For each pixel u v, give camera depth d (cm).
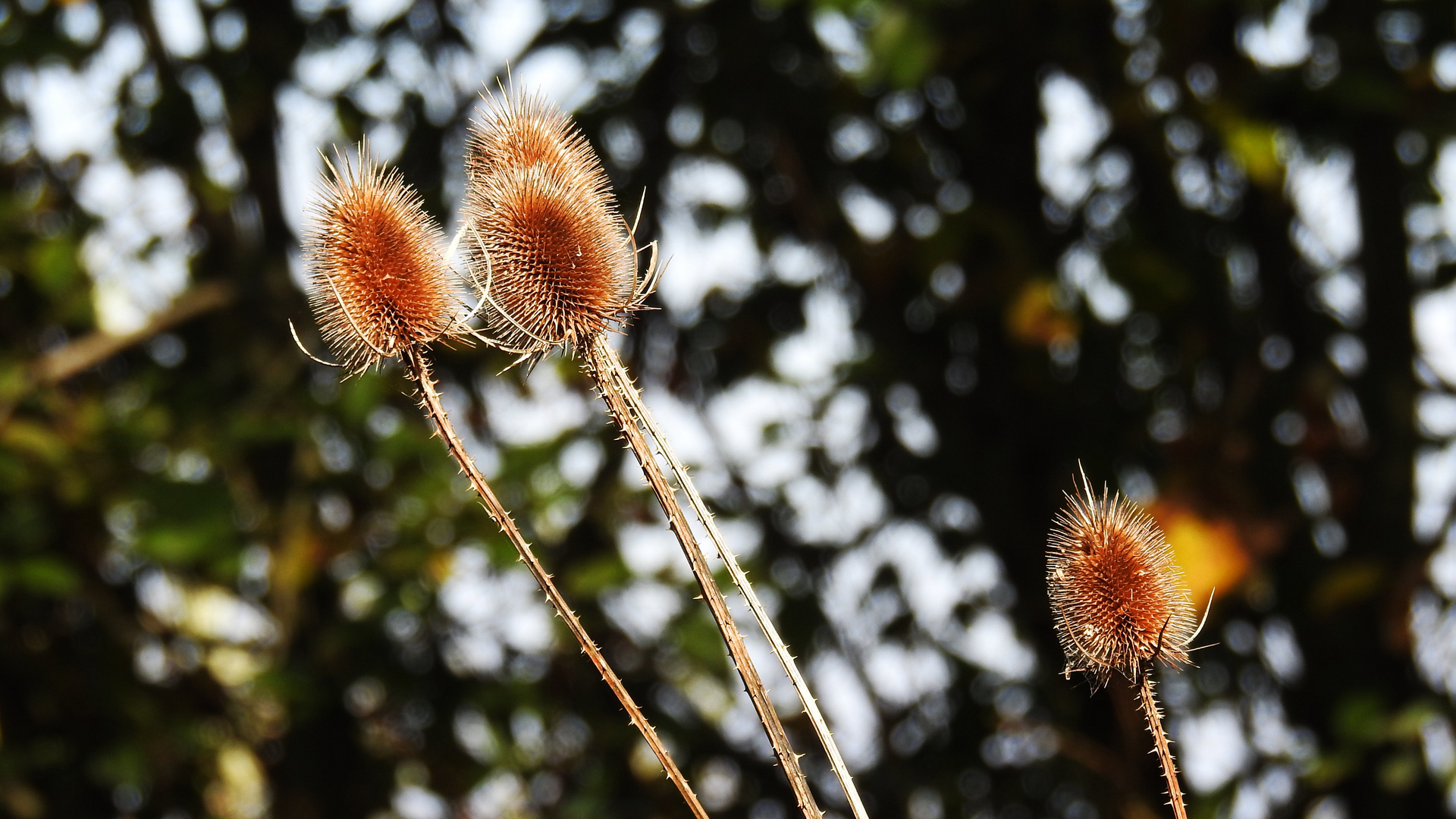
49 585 391
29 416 446
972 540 503
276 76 516
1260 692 481
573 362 481
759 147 509
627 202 495
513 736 473
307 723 464
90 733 460
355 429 436
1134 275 430
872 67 368
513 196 147
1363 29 444
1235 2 432
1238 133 425
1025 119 465
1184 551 421
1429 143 461
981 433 484
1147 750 451
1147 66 449
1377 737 393
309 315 514
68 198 537
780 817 495
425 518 425
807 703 133
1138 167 467
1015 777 504
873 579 515
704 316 525
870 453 517
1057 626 146
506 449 431
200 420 449
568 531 473
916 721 511
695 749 486
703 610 457
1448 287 468
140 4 514
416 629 459
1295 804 424
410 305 142
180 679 474
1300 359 471
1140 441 469
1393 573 439
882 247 466
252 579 490
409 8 508
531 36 490
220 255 529
